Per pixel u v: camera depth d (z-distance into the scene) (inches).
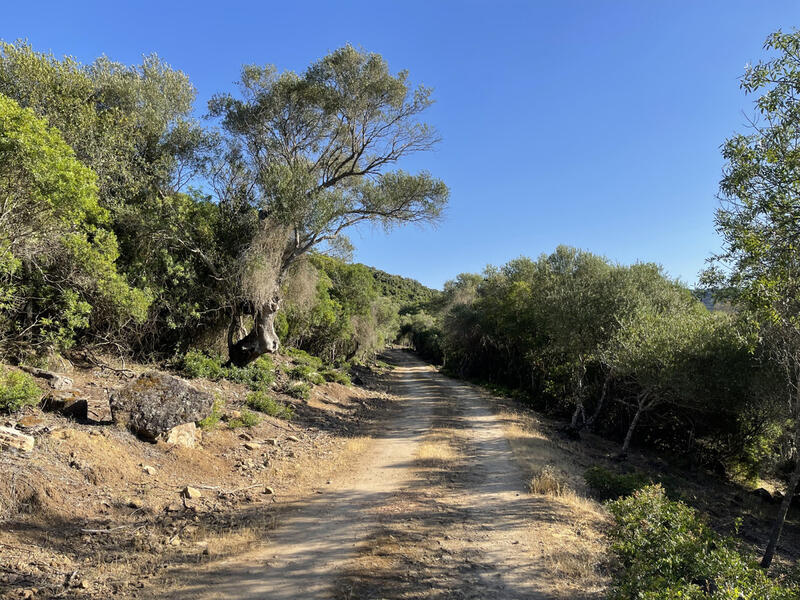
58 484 267.0
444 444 591.5
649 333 697.0
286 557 247.4
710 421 786.8
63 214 390.6
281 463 439.8
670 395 707.4
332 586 215.0
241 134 802.8
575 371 932.6
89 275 490.9
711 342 664.4
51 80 534.6
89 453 309.3
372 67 794.8
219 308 728.3
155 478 332.2
